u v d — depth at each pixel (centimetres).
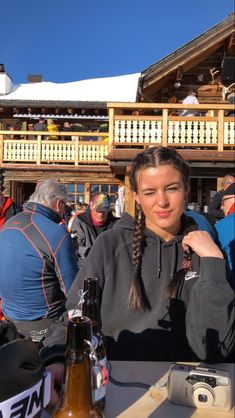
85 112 1884
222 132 962
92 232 527
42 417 120
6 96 2072
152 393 133
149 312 173
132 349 170
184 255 175
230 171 979
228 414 123
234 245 267
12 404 98
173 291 169
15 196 1494
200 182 1284
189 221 186
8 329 144
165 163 165
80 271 183
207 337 152
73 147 1460
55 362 137
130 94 2081
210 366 153
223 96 1335
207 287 153
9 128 1892
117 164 941
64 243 279
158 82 1270
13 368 100
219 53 1344
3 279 279
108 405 126
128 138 973
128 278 178
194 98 1149
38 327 281
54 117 1861
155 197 167
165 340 170
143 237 180
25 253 274
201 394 125
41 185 297
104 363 131
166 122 971
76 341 106
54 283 284
